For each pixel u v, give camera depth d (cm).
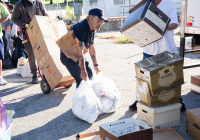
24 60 646
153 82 303
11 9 761
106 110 374
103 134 266
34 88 530
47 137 320
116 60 765
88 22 345
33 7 530
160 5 335
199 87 439
